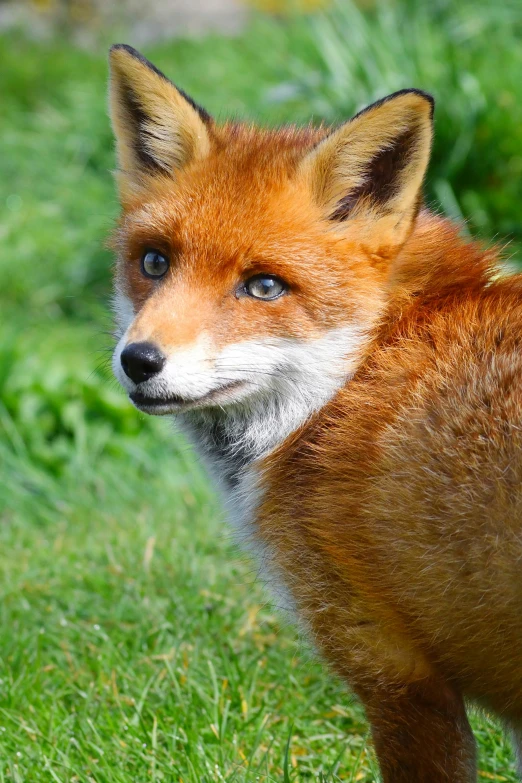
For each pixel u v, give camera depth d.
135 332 7.29
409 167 7.38
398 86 19.19
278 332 7.38
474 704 7.48
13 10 32.44
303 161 7.48
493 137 17.98
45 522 13.65
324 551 7.04
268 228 7.34
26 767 8.03
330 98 19.97
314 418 7.48
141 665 9.60
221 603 10.59
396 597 6.73
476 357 6.79
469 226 17.31
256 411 7.73
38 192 22.73
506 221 17.55
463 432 6.49
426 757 6.88
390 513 6.63
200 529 12.31
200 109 8.39
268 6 31.69
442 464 6.48
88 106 24.22
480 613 6.41
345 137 7.39
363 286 7.45
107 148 22.97
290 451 7.48
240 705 8.96
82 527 12.93
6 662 9.68
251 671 9.45
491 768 8.48
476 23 20.48
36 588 11.14
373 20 23.28
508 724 7.36
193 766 7.87
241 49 25.28
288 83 20.67
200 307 7.32
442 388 6.77
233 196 7.51
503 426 6.34
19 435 15.07
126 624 10.46
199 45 27.50
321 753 8.51
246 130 8.51
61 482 14.52
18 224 21.81
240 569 11.15
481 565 6.30
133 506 13.70
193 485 13.88
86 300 20.36
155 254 7.80
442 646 6.73
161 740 8.52
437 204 17.80
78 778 7.86
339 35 21.58
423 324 7.32
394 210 7.45
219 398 7.38
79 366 16.89
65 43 31.23
